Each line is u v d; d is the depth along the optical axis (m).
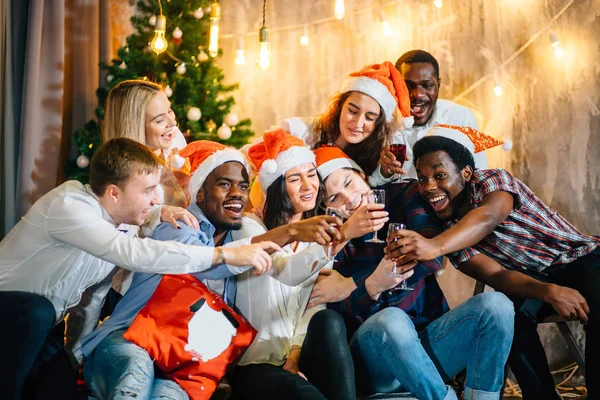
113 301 2.92
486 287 4.67
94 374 2.37
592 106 4.51
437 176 3.01
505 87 4.67
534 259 3.08
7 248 2.49
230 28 5.07
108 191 2.43
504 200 2.97
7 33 4.41
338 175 3.10
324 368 2.47
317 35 4.98
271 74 5.04
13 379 2.31
